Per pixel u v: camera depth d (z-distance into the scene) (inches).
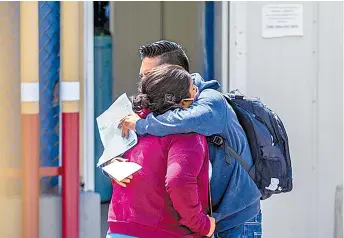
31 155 317.4
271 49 369.1
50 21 331.3
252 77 369.1
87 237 336.8
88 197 335.0
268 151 258.2
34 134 317.1
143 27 504.4
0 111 324.5
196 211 217.8
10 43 323.9
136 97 238.4
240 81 367.6
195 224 219.6
